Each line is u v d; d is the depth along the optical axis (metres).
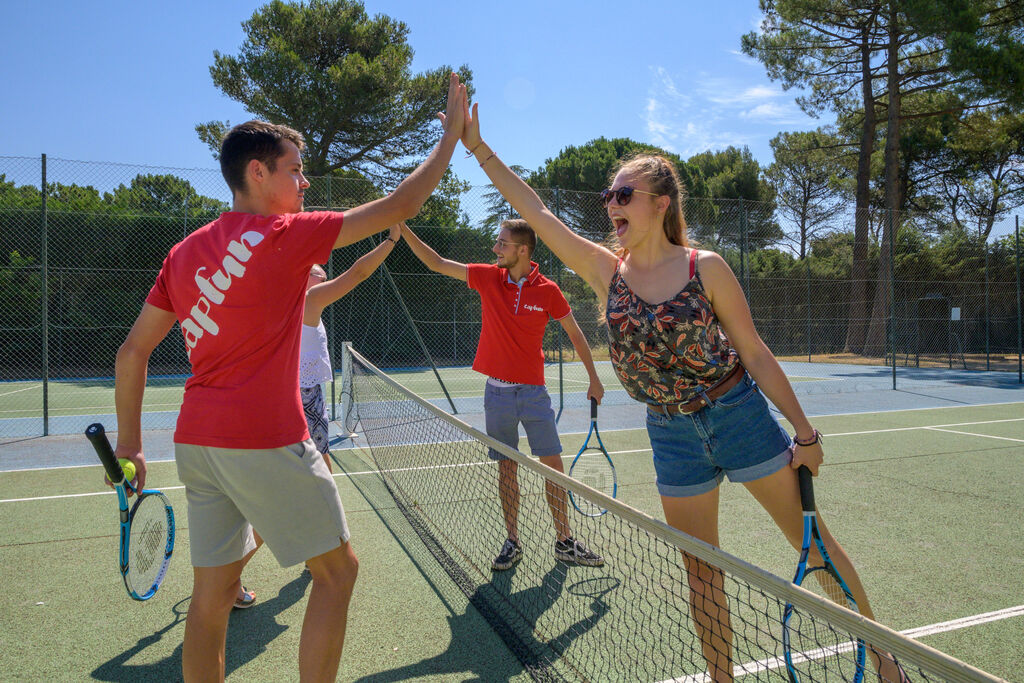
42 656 2.88
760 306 25.23
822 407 11.36
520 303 3.90
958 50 21.59
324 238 1.94
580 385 16.56
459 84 2.37
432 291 19.53
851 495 5.52
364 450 7.46
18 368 16.80
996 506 5.19
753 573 1.56
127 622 3.22
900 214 20.83
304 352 3.73
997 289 25.45
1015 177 31.95
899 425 9.25
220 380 1.91
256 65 22.95
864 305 24.64
